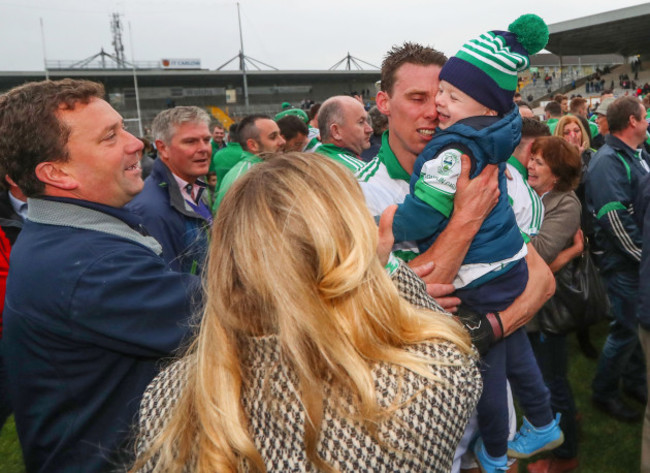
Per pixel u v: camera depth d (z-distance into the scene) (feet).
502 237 4.98
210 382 2.36
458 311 4.94
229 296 2.47
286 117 16.52
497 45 4.79
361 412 2.21
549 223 8.00
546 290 5.39
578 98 22.75
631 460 8.96
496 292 4.99
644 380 10.33
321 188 2.46
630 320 9.53
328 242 2.31
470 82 4.81
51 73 147.64
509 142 4.70
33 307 3.94
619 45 128.67
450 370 2.44
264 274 2.30
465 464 5.91
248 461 2.28
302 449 2.22
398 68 5.40
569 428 8.44
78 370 4.02
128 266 4.00
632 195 9.51
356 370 2.23
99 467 4.01
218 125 26.71
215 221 2.64
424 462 2.27
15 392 4.24
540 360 8.46
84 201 4.28
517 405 10.53
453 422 2.36
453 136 4.73
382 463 2.21
